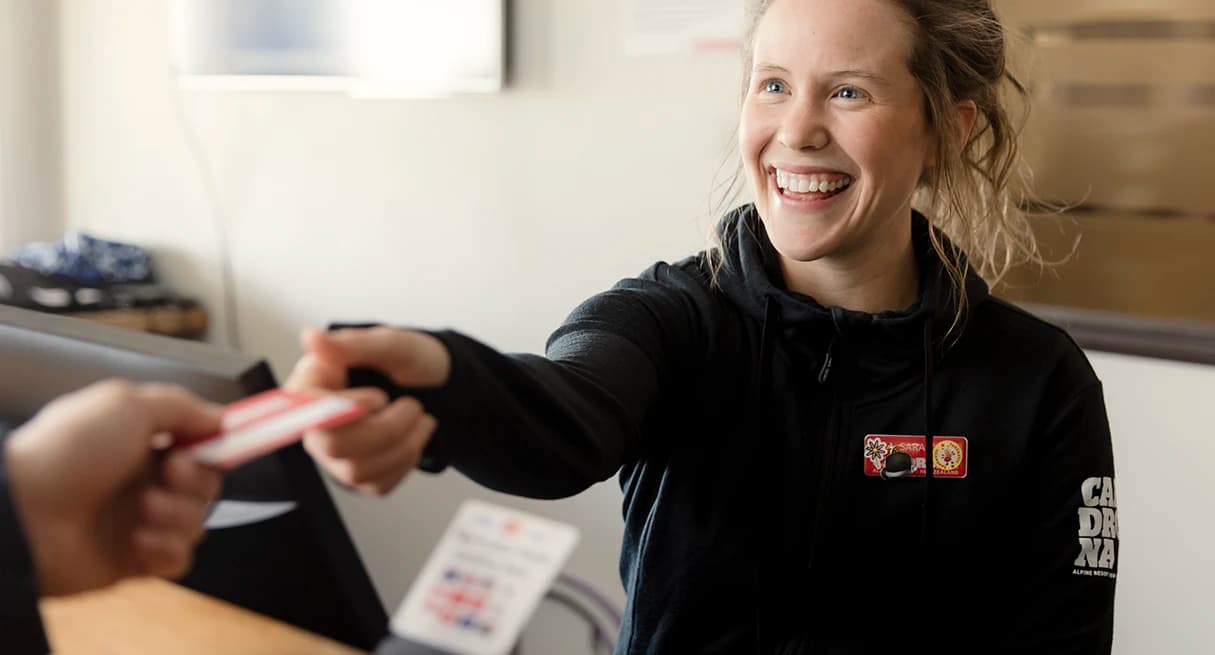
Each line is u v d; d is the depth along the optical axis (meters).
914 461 1.14
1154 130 1.84
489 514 0.80
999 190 1.32
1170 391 1.88
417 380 0.67
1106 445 1.20
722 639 1.16
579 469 0.84
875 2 1.09
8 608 0.50
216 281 2.97
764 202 1.14
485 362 0.75
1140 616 1.94
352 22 2.62
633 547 1.20
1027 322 1.22
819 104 1.09
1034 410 1.16
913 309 1.14
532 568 0.76
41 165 3.21
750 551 1.14
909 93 1.11
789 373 1.15
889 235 1.18
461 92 2.51
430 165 2.59
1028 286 1.97
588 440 0.85
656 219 2.29
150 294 2.96
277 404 0.58
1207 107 1.79
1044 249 1.95
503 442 0.76
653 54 2.25
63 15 3.16
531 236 2.47
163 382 0.77
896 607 1.16
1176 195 1.83
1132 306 1.89
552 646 2.53
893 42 1.09
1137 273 1.88
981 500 1.15
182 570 0.54
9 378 0.86
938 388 1.16
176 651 1.08
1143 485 1.92
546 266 2.46
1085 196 1.91
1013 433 1.16
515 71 2.43
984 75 1.23
